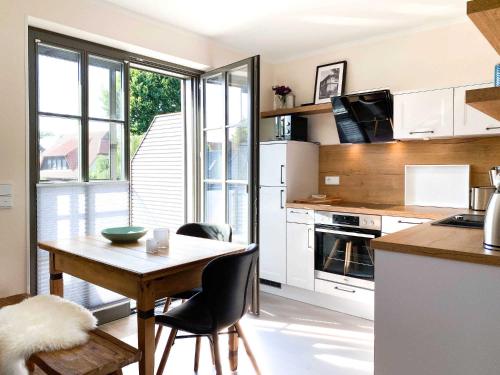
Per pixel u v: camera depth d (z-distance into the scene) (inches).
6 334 68.1
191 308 84.9
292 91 175.6
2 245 101.8
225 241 109.7
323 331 121.6
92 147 123.6
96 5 117.6
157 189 213.0
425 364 56.9
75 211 118.4
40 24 109.3
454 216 98.4
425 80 139.9
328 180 165.6
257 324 127.1
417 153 142.6
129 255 83.5
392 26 139.8
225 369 98.0
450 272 54.4
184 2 119.7
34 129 109.7
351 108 141.9
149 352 73.2
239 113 137.1
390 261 59.7
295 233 149.9
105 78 127.6
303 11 126.8
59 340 68.4
